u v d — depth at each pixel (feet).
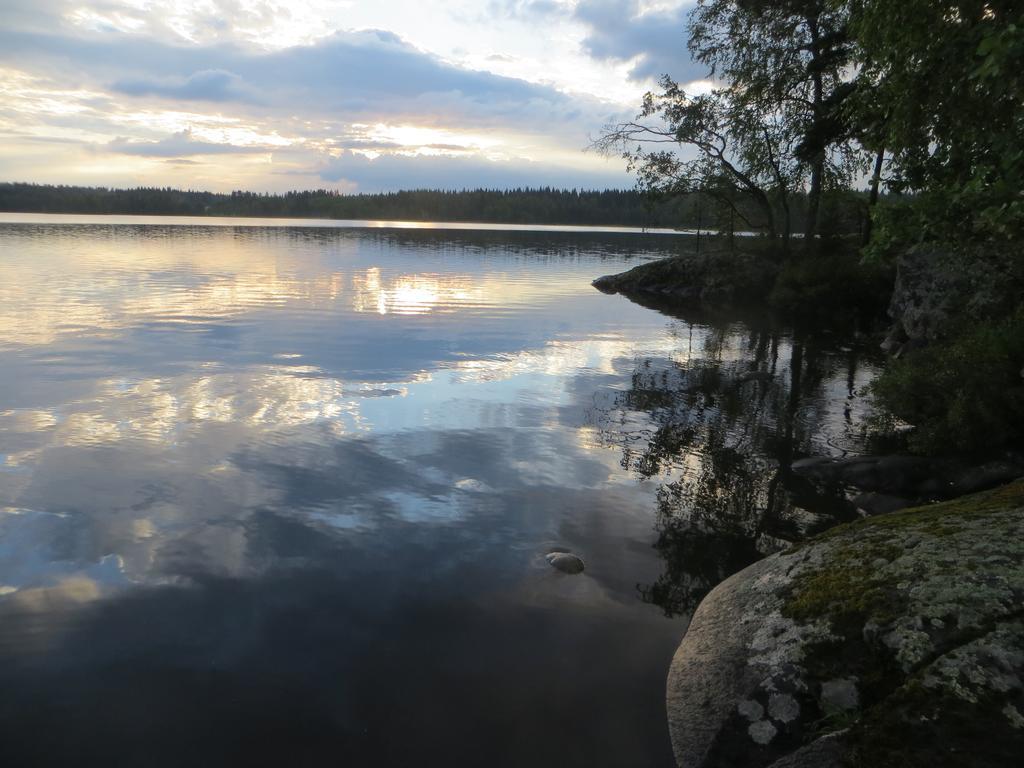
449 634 14.08
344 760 10.66
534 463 24.82
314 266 106.93
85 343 42.91
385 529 18.97
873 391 30.99
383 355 42.57
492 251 161.27
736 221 108.37
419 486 22.18
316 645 13.58
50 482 21.34
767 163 94.32
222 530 18.54
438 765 10.62
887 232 21.08
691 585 16.40
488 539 18.60
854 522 16.21
